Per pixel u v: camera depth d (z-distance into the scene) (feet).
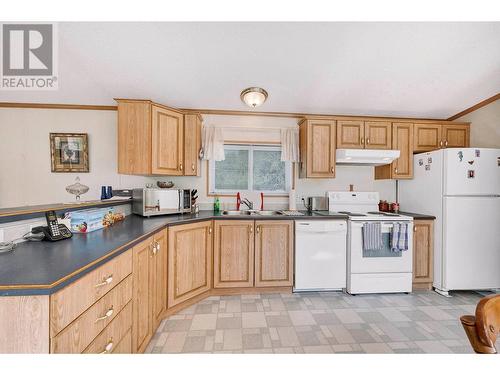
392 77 7.99
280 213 9.66
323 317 6.94
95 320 3.41
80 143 9.56
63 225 4.95
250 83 8.24
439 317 7.00
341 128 9.56
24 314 2.58
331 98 9.16
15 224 4.36
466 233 8.33
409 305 7.72
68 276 2.86
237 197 9.96
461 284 8.32
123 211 8.11
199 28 6.04
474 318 2.06
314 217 8.40
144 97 8.95
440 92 8.81
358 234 8.37
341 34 6.22
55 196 9.50
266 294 8.43
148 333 5.51
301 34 6.22
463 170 8.32
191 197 9.26
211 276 8.24
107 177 9.71
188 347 5.59
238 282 8.29
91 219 5.53
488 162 8.39
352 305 7.68
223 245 8.25
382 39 6.40
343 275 8.47
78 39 6.39
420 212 9.45
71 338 2.92
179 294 7.14
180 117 8.98
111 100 9.23
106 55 6.93
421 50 6.82
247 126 10.14
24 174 9.37
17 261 3.37
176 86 8.37
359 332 6.23
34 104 9.37
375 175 10.67
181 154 9.00
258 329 6.32
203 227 7.94
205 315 7.00
